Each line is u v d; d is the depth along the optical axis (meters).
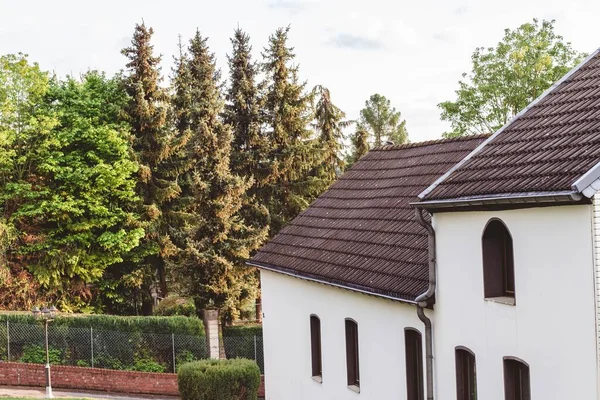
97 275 33.62
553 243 11.09
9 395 25.39
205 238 32.38
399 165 22.14
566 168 10.93
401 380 16.08
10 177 33.62
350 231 20.36
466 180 13.05
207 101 38.09
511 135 13.52
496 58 44.91
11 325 28.44
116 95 35.38
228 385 22.12
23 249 32.59
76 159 33.16
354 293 18.17
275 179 38.12
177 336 28.48
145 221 34.44
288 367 22.70
